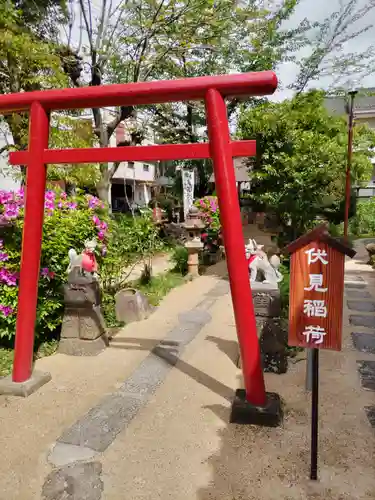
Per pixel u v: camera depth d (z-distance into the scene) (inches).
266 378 146.9
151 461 101.7
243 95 118.9
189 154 121.6
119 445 108.7
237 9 336.5
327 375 149.5
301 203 315.9
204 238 395.2
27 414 126.0
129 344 186.1
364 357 166.2
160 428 116.4
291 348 169.0
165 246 456.8
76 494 90.7
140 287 277.9
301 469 97.4
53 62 254.7
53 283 180.1
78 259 170.9
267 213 392.5
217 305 248.4
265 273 160.9
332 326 92.7
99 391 140.7
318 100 326.3
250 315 118.8
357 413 122.3
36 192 134.6
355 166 389.4
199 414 123.6
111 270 245.3
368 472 96.0
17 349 140.8
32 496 90.9
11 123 275.9
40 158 133.3
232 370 155.6
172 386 143.1
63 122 272.4
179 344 180.1
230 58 425.1
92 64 331.9
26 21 295.7
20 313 139.3
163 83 118.6
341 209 406.6
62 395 138.0
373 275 338.3
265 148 313.3
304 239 93.6
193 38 349.4
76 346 173.5
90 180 296.8
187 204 510.6
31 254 137.3
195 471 97.8
